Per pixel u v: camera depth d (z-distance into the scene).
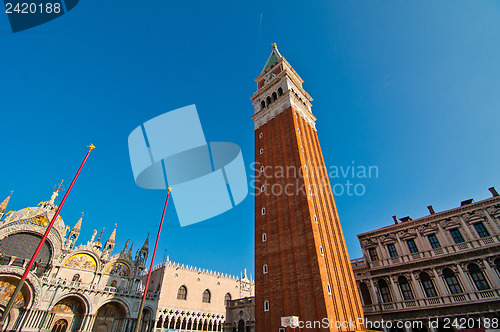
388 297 45.75
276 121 63.31
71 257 64.56
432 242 45.00
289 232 46.69
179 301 77.94
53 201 66.44
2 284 52.03
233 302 59.97
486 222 41.38
